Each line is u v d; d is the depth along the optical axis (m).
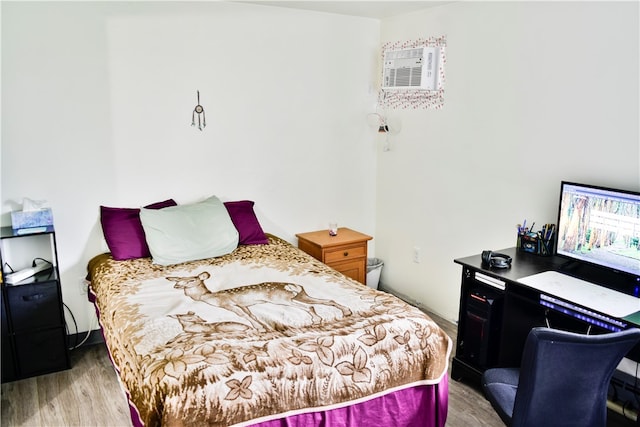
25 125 3.03
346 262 3.96
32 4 2.94
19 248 3.14
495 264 2.71
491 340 2.78
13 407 2.67
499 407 2.00
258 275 3.00
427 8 3.64
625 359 2.69
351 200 4.34
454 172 3.59
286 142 3.94
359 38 4.09
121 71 3.26
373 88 4.24
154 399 1.83
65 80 3.10
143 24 3.27
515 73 3.07
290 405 1.98
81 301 3.36
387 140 4.22
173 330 2.24
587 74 2.68
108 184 3.34
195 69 3.49
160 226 3.23
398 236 4.22
